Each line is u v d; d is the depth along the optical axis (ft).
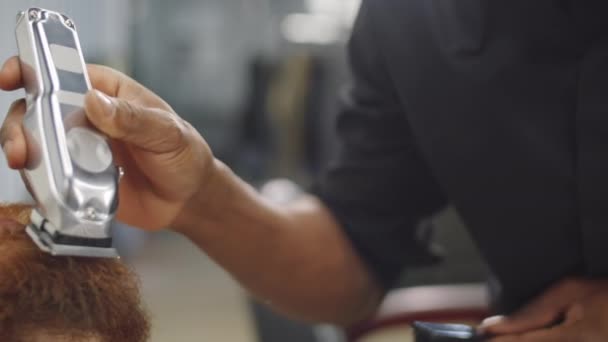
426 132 2.64
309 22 14.16
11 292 1.39
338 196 3.05
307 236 2.92
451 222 4.51
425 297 4.14
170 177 1.90
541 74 2.36
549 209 2.46
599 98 2.25
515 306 2.78
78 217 1.38
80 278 1.44
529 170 2.45
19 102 1.60
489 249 2.71
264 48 14.24
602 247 2.36
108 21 4.83
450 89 2.52
